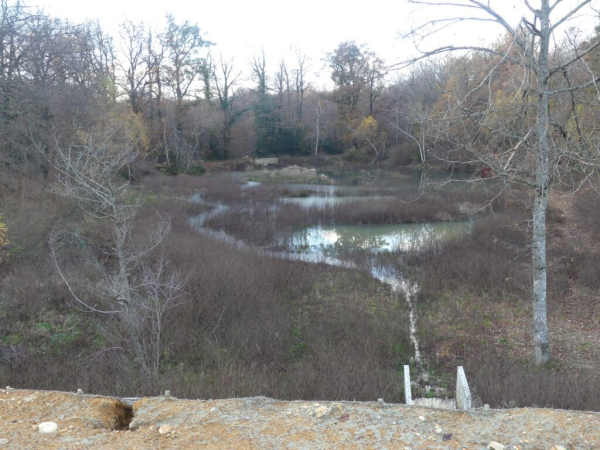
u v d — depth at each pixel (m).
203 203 26.47
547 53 7.84
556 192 12.60
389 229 21.67
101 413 4.11
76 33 19.61
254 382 7.55
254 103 57.25
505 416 3.96
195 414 4.00
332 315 11.14
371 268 15.59
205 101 49.50
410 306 12.05
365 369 8.05
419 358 9.21
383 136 52.25
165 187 29.48
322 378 7.72
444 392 7.72
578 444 3.55
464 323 10.93
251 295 11.50
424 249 16.88
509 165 8.93
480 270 13.84
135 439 3.61
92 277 12.11
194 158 47.72
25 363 8.55
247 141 55.53
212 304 10.91
